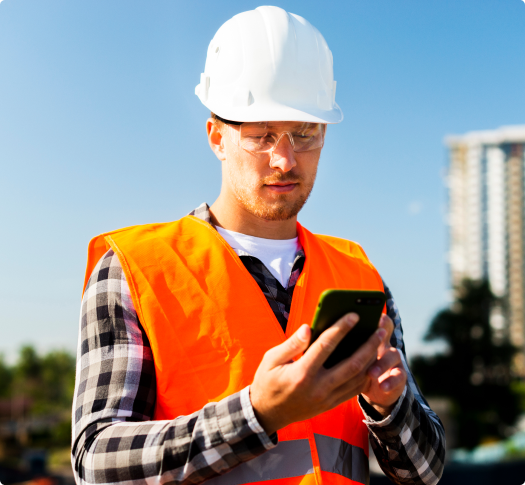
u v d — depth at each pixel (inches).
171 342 49.1
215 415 41.6
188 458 41.2
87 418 45.7
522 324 1849.2
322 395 38.8
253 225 60.1
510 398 1378.0
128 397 46.8
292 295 57.1
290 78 62.2
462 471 653.9
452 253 2033.7
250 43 63.3
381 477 332.2
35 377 1827.0
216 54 66.3
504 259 1972.2
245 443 40.9
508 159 2012.8
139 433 43.1
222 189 62.6
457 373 1403.8
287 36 63.7
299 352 39.8
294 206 57.5
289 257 60.6
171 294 51.0
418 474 50.8
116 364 47.6
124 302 50.2
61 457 1288.1
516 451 1226.0
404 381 44.6
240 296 52.6
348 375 38.8
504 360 1437.0
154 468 41.6
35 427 1590.8
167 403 48.1
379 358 42.0
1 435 1494.8
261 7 67.4
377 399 46.0
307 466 48.2
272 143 57.1
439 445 52.2
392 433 48.5
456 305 1504.7
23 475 1153.4
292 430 49.2
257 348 50.4
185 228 58.8
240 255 57.1
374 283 64.6
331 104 65.5
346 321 37.6
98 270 53.0
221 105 62.0
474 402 1365.7
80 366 49.1
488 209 2007.9
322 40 67.5
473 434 1301.7
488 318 1503.4
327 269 61.1
